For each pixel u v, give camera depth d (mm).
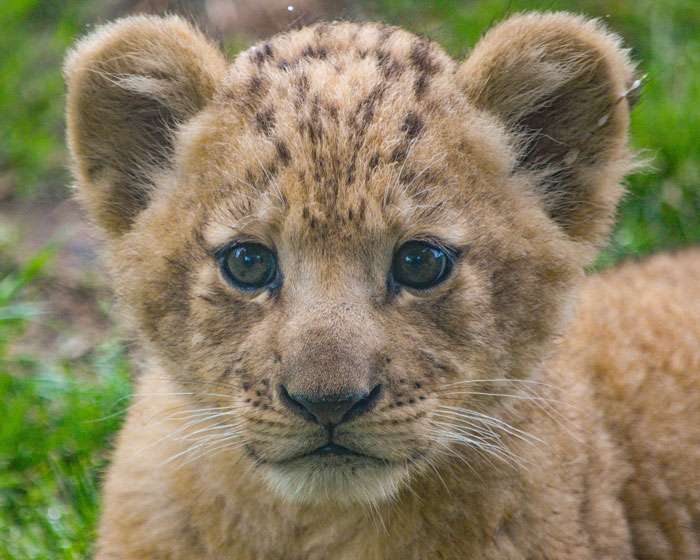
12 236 13070
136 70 7742
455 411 7027
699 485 9141
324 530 7441
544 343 7531
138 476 7824
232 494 7379
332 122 6875
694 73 14391
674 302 10125
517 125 7832
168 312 7367
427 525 7414
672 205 13109
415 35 8344
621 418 8922
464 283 6980
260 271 6945
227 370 6992
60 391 10586
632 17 15531
